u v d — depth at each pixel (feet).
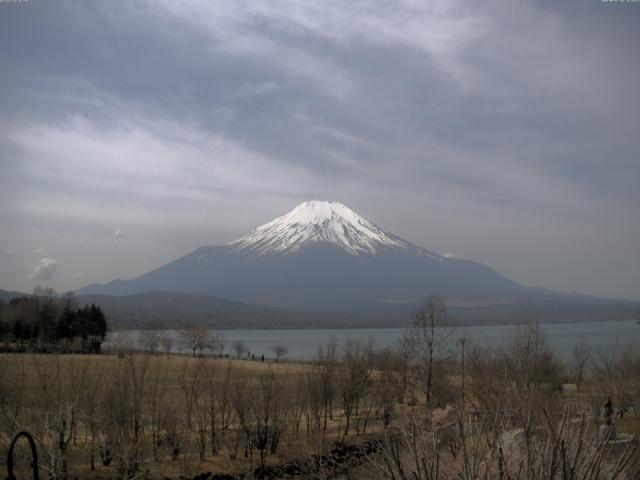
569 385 208.95
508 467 36.88
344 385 168.76
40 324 357.61
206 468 122.21
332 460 117.50
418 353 176.45
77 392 114.01
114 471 109.81
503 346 203.21
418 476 37.70
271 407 139.13
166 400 137.39
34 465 43.52
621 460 35.60
